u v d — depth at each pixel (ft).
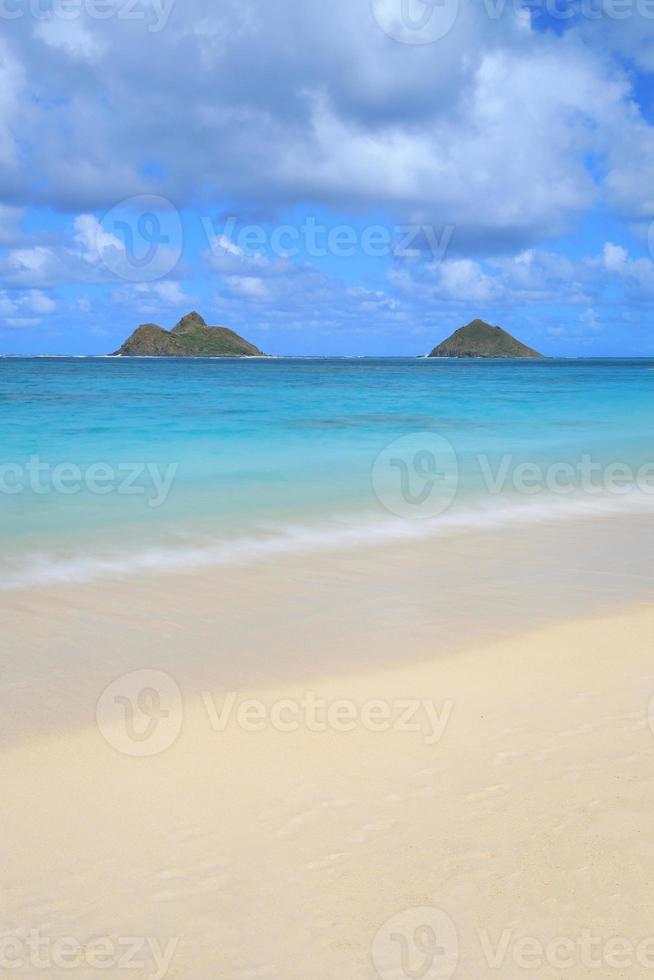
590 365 528.63
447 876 11.40
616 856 11.77
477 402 121.70
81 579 27.63
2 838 12.34
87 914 10.77
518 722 16.33
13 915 10.75
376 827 12.60
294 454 59.88
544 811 12.96
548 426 83.35
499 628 22.76
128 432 73.72
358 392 148.15
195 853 12.00
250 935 10.37
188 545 32.68
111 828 12.63
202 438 69.67
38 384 168.35
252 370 305.94
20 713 16.83
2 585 26.76
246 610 24.49
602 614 24.13
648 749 15.06
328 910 10.78
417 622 23.36
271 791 13.70
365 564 30.35
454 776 14.14
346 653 20.74
